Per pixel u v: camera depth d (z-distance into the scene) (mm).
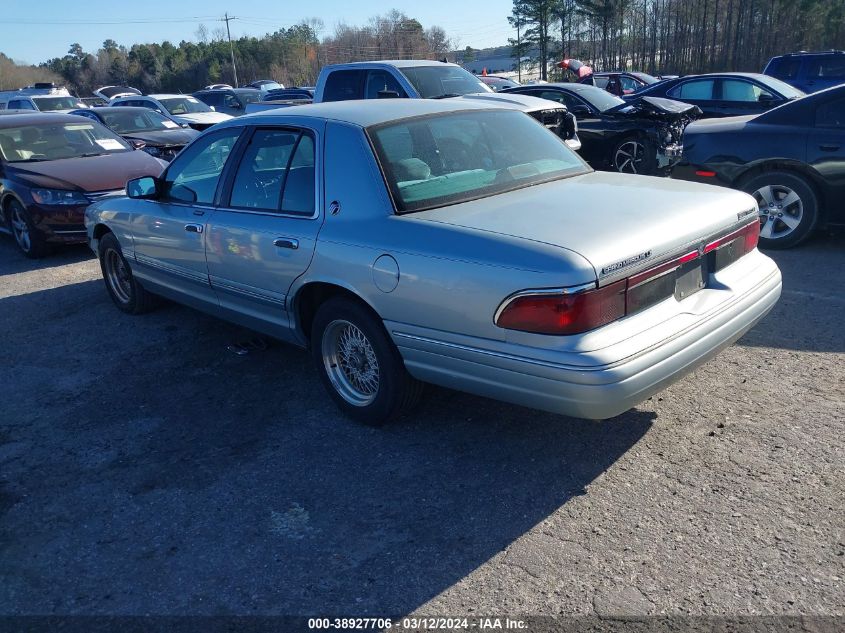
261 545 3051
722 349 3438
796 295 5551
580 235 3029
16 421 4375
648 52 67125
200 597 2768
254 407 4355
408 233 3383
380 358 3684
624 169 10398
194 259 4793
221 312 4891
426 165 3797
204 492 3477
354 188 3697
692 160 7137
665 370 3045
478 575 2777
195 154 4895
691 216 3334
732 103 11703
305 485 3480
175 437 4047
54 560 3045
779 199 6770
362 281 3539
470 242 3152
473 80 10305
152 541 3129
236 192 4453
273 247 4031
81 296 7008
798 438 3549
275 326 4383
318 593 2748
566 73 31938
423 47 92812
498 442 3740
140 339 5668
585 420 3879
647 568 2738
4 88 87188
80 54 102000
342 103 4434
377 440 3852
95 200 8422
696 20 62375
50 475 3729
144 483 3594
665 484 3264
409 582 2771
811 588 2578
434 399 4246
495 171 3959
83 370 5121
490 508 3191
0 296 7211
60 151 9328
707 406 3932
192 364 5094
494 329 3059
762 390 4066
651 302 3125
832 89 6465
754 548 2801
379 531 3090
